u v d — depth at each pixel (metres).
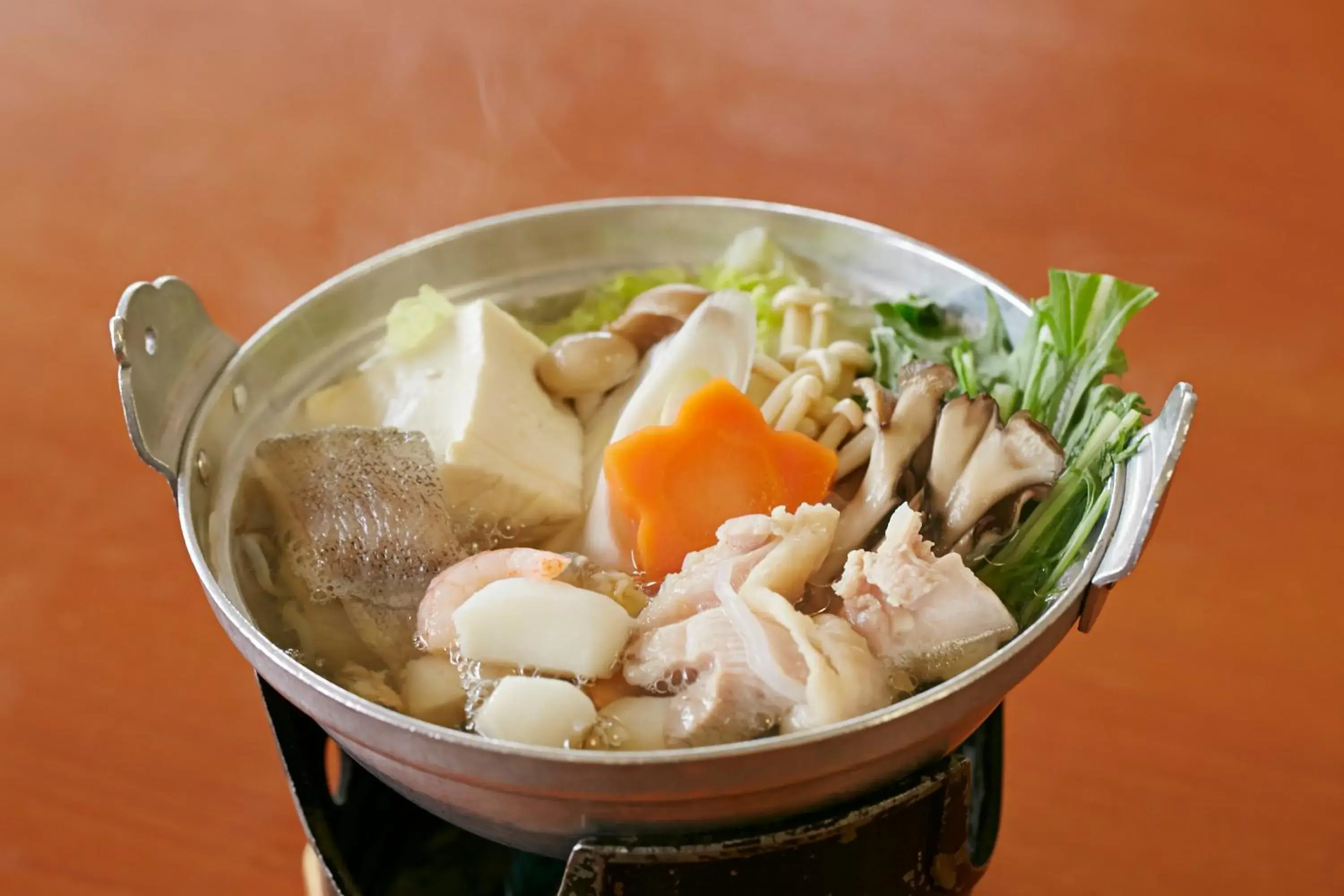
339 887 0.41
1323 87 0.76
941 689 0.34
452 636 0.38
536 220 0.46
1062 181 0.70
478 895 0.46
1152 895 0.50
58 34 0.80
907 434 0.41
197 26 0.80
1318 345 0.62
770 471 0.41
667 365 0.43
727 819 0.35
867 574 0.37
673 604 0.38
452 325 0.44
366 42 0.77
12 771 0.53
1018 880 0.51
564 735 0.36
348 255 0.62
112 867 0.51
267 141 0.71
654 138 0.70
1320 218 0.68
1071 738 0.54
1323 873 0.50
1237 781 0.52
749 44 0.79
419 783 0.36
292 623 0.39
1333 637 0.55
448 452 0.41
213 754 0.54
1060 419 0.42
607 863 0.35
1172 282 0.65
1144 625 0.56
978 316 0.44
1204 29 0.81
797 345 0.45
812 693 0.36
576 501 0.42
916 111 0.74
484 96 0.72
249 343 0.42
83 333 0.64
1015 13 0.82
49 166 0.71
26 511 0.59
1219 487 0.59
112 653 0.56
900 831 0.37
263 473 0.41
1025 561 0.40
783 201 0.67
